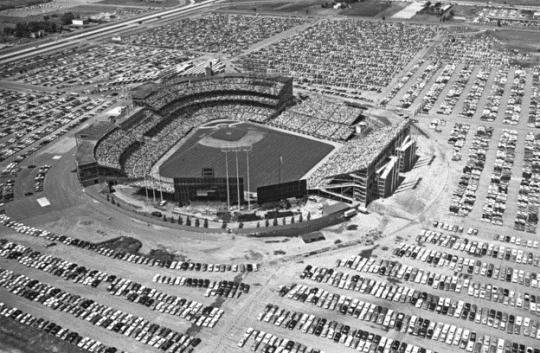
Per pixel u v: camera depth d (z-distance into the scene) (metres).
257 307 184.50
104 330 175.25
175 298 189.62
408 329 171.88
